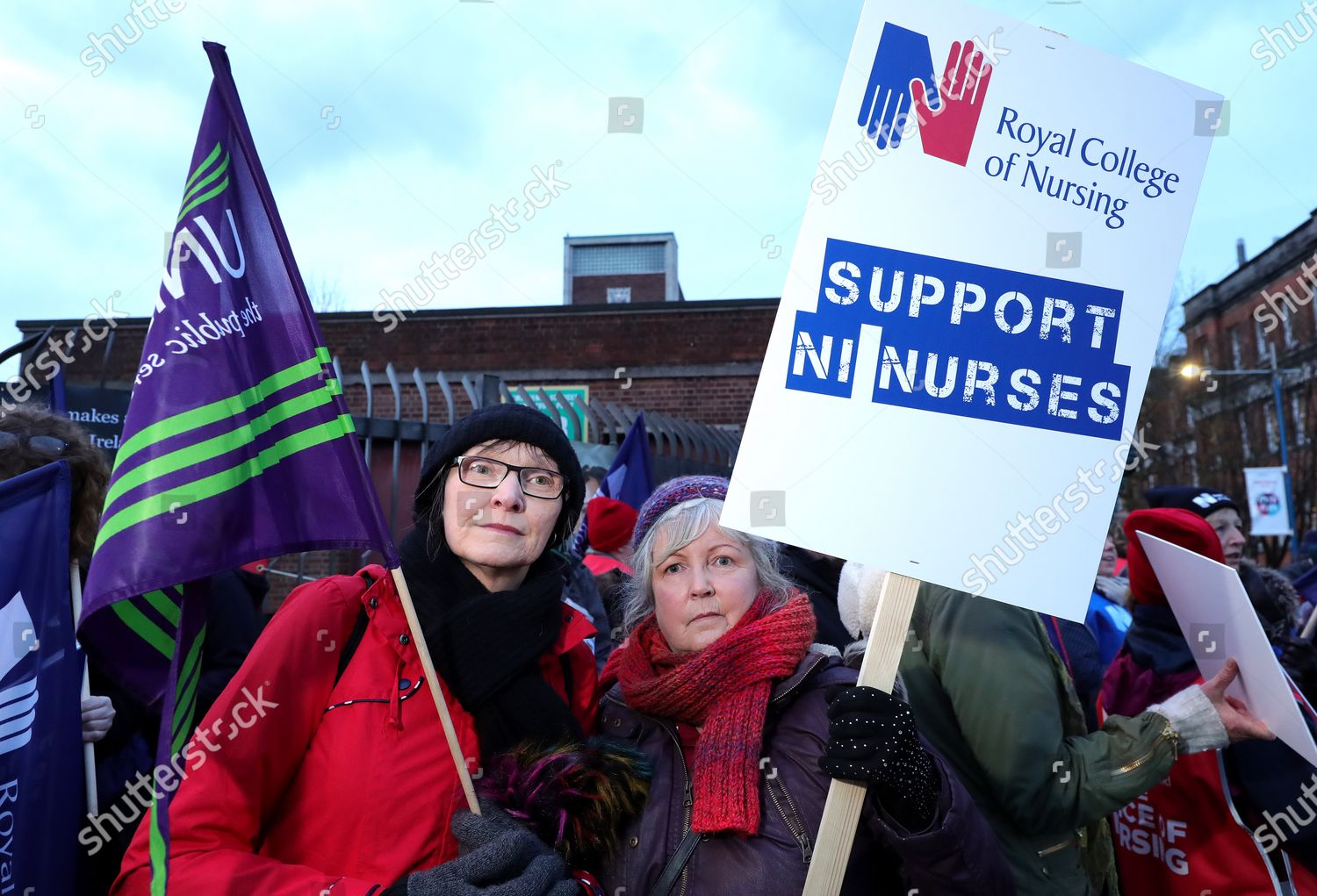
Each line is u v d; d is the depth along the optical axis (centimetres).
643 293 1806
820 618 294
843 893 165
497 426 181
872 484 164
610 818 166
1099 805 191
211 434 158
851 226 170
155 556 150
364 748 157
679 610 187
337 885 142
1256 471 1734
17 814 179
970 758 204
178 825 144
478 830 150
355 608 170
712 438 843
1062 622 292
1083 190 176
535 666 178
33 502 192
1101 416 172
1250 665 197
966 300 171
